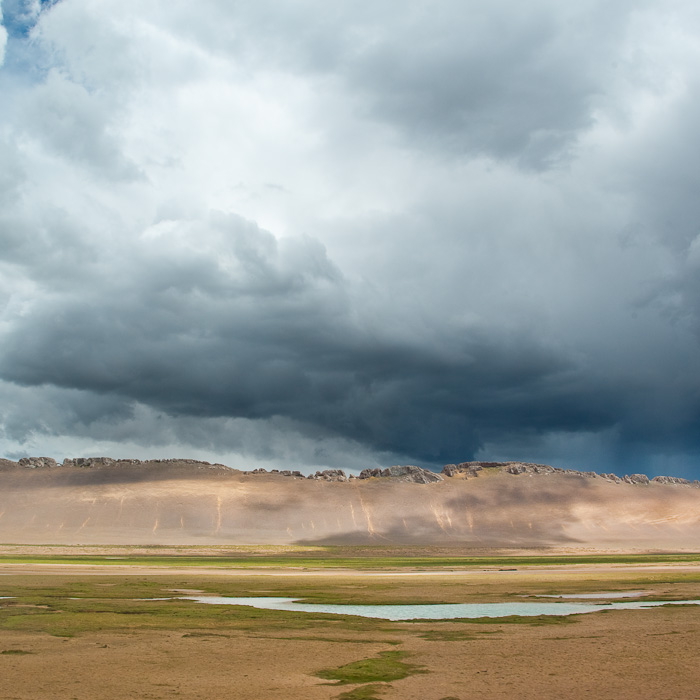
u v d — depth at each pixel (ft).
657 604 203.62
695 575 329.11
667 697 88.84
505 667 108.99
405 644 131.64
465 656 118.73
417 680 99.81
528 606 198.90
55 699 87.71
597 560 564.71
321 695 90.63
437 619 169.68
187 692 92.17
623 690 92.89
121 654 120.47
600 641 133.49
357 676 102.63
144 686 95.45
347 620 166.71
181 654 120.78
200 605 198.80
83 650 124.26
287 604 204.44
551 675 102.73
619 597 222.69
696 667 108.17
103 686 95.30
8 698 88.17
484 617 173.37
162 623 160.25
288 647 128.26
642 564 479.41
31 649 125.08
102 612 179.52
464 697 89.45
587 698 88.63
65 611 180.96
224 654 120.88
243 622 162.81
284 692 92.32
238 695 90.53
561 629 150.41
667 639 135.44
